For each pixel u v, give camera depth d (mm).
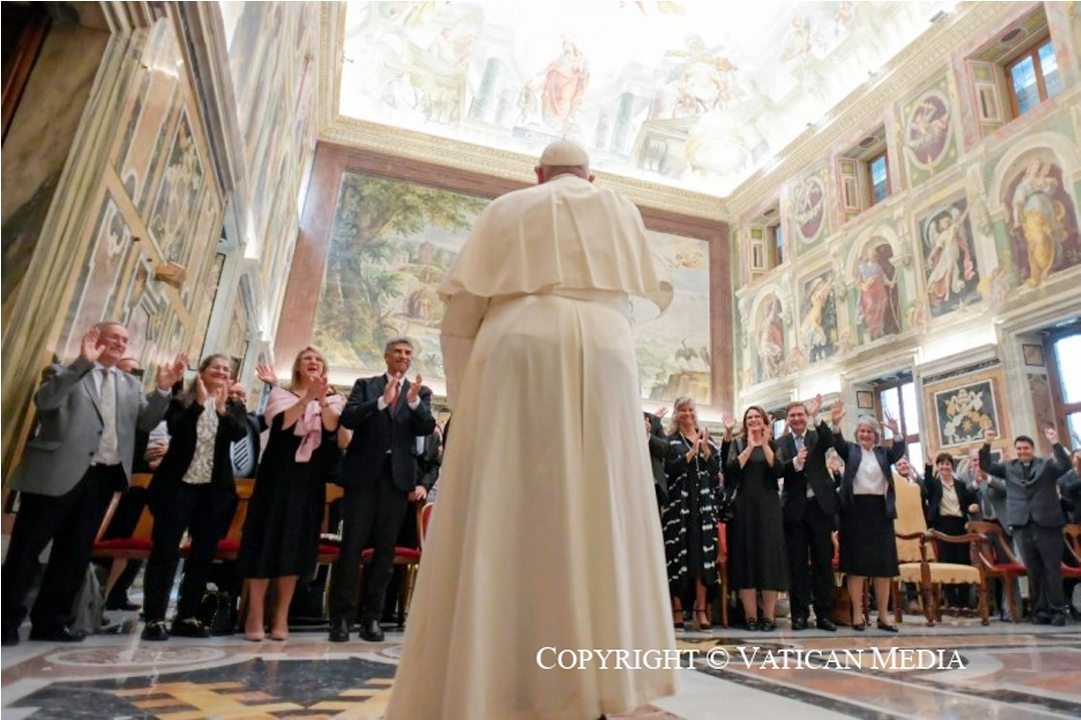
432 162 18438
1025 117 11797
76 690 2289
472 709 1306
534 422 1549
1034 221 11344
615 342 1677
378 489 4184
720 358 19156
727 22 18703
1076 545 7609
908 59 14531
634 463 1636
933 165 13688
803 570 5801
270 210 11180
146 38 4113
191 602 4207
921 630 5832
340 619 4062
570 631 1402
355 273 16969
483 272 1747
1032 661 3709
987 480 8664
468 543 1439
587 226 1763
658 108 20031
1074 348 10867
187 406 4223
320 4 12391
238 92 6789
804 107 17953
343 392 16000
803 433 6133
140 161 4500
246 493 5004
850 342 15195
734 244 20172
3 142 3641
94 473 3613
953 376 12234
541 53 19047
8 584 3240
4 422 3271
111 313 4520
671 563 5730
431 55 18250
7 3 3672
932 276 13234
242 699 2289
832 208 16406
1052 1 11742
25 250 3502
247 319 11977
